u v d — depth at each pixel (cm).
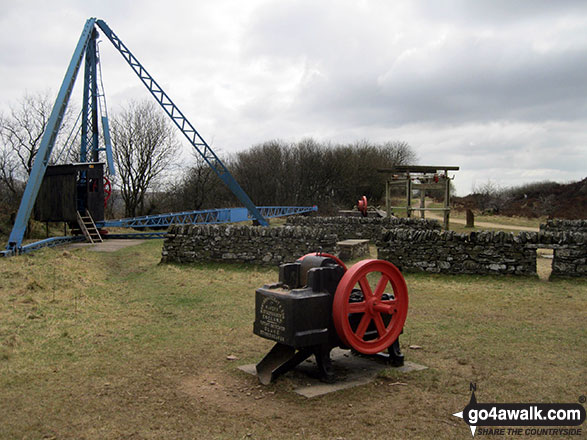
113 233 2666
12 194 3328
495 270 1178
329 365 539
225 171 3042
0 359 595
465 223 3070
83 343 675
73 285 1083
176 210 4662
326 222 2214
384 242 1305
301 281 572
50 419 438
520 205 4506
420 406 468
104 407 465
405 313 588
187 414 451
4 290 983
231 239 1460
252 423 432
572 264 1118
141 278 1289
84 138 2764
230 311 895
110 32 2675
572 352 628
